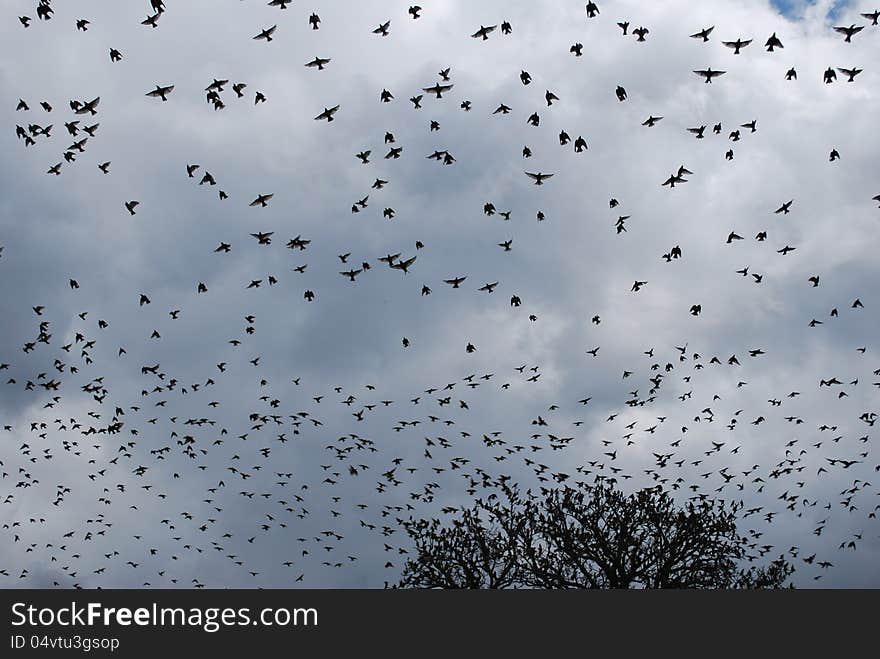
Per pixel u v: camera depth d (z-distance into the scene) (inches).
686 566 1485.0
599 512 1545.3
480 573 1556.3
